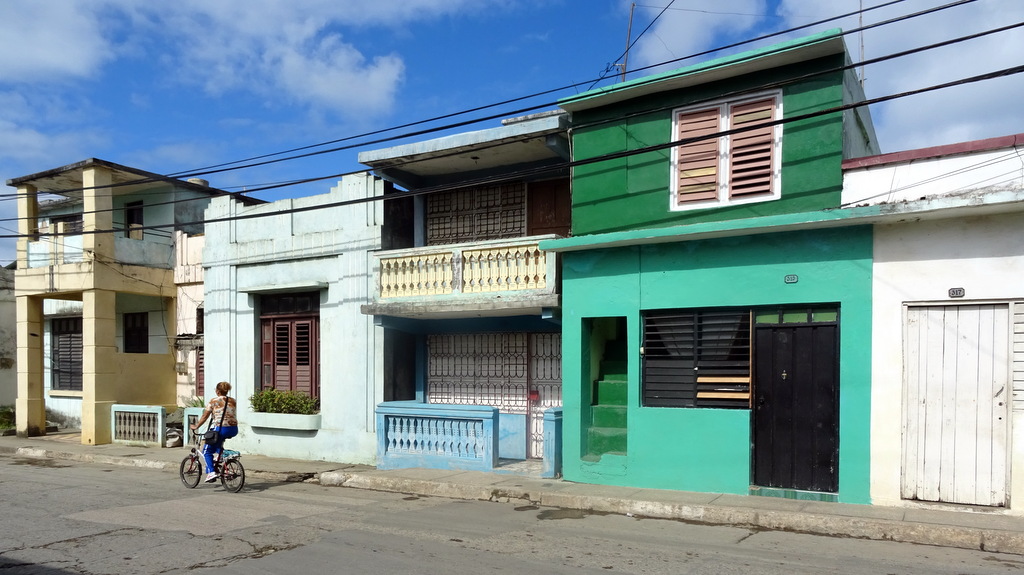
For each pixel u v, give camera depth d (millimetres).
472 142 12109
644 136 10508
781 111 9531
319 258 14242
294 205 14648
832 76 9172
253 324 15078
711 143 10023
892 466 8602
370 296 13391
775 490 9289
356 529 8195
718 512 8539
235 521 8680
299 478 12375
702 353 9977
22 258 18734
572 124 11109
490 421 11602
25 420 18344
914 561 6734
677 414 9953
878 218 8516
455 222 13906
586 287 10812
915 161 8641
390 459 12500
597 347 11484
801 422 9242
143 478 12625
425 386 13828
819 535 7867
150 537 7848
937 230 8484
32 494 10781
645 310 10352
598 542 7535
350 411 13602
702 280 9891
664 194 10289
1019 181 8039
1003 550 7117
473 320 13258
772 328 9523
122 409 16922
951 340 8406
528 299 11234
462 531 8086
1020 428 8000
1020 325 8039
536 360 12750
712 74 9773
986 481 8164
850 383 8883
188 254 18234
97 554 7160
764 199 9555
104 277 17094
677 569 6473
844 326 8953
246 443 14906
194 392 17938
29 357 18516
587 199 10906
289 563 6754
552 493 9734
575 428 10766
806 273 9195
